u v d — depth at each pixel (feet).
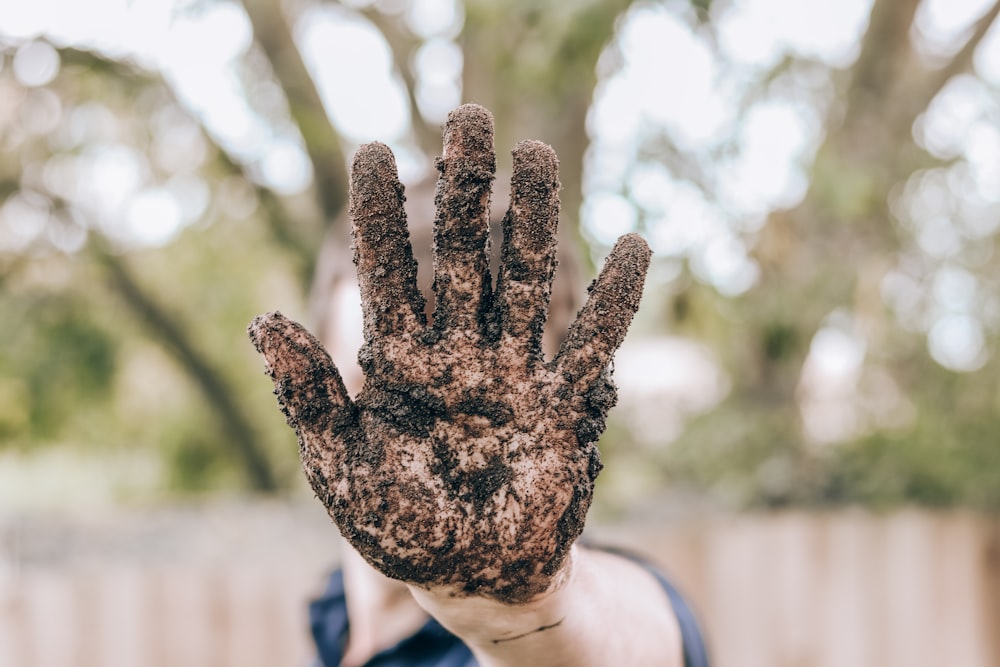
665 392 14.64
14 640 10.38
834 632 11.98
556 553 2.54
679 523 12.27
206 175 14.33
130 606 10.61
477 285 2.73
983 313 14.16
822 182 11.48
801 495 13.04
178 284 17.98
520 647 2.68
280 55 12.31
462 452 2.59
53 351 15.15
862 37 13.37
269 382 19.60
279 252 16.17
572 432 2.61
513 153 2.78
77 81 12.96
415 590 2.66
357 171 2.76
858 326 13.99
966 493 13.01
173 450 20.79
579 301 4.91
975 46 13.33
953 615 12.28
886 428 13.91
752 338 13.66
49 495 21.13
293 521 12.84
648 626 3.15
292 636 10.69
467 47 11.15
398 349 2.68
